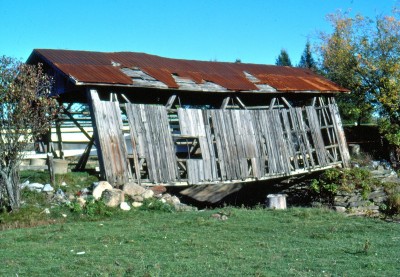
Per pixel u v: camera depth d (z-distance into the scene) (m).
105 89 19.34
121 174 17.91
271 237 11.55
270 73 26.47
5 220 13.86
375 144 30.97
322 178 24.16
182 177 21.59
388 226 13.30
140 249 10.16
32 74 15.45
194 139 21.00
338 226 13.12
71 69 18.52
